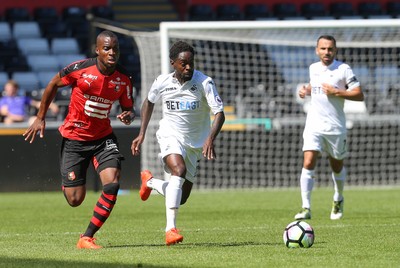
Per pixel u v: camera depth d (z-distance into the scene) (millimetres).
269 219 38719
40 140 59250
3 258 24859
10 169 59219
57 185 59906
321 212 42125
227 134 62625
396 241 28406
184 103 28328
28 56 86188
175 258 24078
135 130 58906
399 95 66625
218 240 29453
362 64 69500
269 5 100938
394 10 99125
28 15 95438
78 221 39406
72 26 92938
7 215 43344
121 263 23078
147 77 63469
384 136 63938
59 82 27578
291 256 24391
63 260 24062
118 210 45812
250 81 70625
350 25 54500
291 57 72000
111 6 101750
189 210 44781
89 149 27953
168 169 29031
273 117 66062
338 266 22266
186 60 27438
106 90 27422
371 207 45312
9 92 66188
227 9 97188
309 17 96125
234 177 62781
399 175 64250
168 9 102375
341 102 37625
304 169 37938
